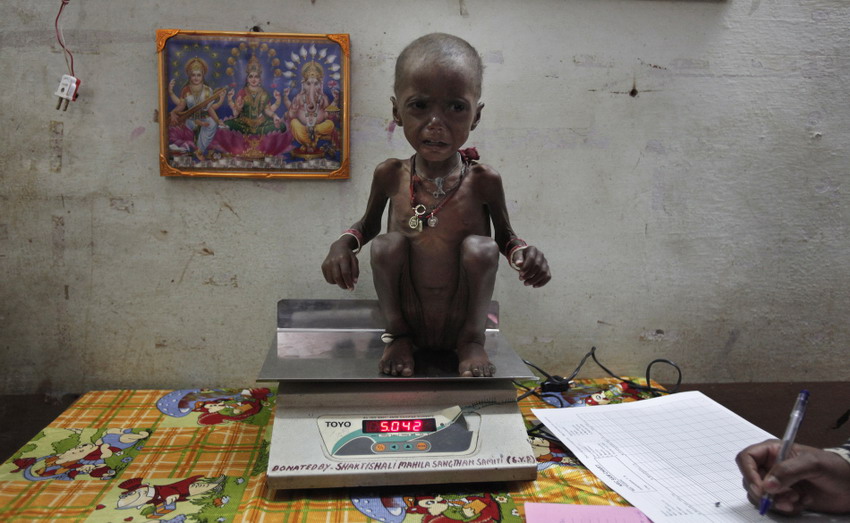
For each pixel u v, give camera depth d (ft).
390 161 3.22
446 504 2.65
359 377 2.93
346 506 2.62
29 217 3.80
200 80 3.73
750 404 4.13
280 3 3.76
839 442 3.75
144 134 3.80
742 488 2.70
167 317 4.00
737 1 3.96
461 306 3.17
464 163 3.20
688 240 4.18
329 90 3.81
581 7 3.90
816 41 4.05
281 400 2.91
